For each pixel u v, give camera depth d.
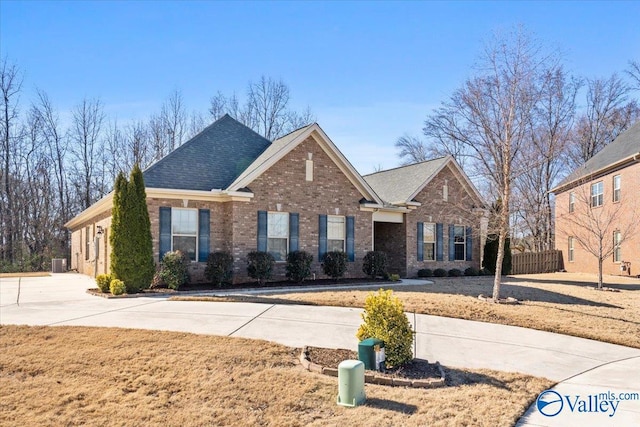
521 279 23.70
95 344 8.92
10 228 39.56
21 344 9.00
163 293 16.14
